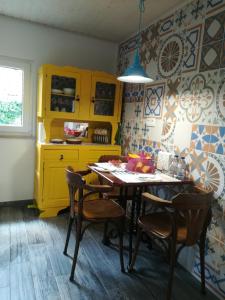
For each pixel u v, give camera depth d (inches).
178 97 88.4
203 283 71.7
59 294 66.6
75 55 125.6
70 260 81.4
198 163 78.9
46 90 108.4
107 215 74.1
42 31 117.3
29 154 122.9
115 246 92.3
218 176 71.9
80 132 127.6
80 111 116.5
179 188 86.3
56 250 86.3
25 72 117.9
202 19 78.2
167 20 95.0
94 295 67.2
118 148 122.9
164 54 96.4
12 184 121.8
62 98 115.3
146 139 107.5
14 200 123.5
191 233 63.7
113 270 78.3
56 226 103.8
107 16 103.3
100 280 73.3
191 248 80.4
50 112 110.7
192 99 81.9
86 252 86.7
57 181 111.3
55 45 120.7
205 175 76.3
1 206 121.1
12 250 84.5
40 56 118.6
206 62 76.4
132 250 89.4
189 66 83.4
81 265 79.3
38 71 116.9
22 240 91.3
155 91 101.9
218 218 71.8
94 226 106.0
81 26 115.7
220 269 70.8
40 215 110.9
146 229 70.4
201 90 78.2
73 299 65.2
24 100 119.5
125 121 126.2
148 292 70.2
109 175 77.6
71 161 112.9
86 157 116.0
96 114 120.9
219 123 71.6
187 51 84.4
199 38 79.3
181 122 86.7
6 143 117.6
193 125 81.2
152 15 98.6
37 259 80.4
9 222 105.1
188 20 84.3
